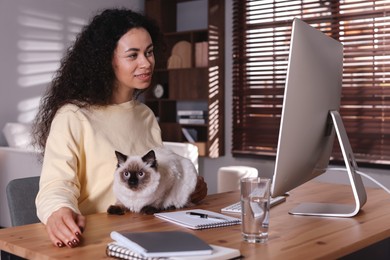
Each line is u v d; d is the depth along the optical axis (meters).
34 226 1.45
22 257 1.24
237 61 5.35
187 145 4.03
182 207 1.67
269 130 5.16
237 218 1.52
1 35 4.92
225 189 4.11
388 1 4.43
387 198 1.95
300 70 1.45
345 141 1.68
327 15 4.75
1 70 4.93
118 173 1.52
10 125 4.69
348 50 4.62
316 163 1.75
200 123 5.48
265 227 1.27
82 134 1.72
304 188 2.18
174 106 6.03
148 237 1.16
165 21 5.88
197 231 1.38
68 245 1.22
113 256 1.14
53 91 1.84
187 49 5.69
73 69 1.81
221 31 5.41
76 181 1.63
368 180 4.53
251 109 5.29
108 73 1.79
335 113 1.70
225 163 5.52
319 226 1.47
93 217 1.53
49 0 5.27
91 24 1.83
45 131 1.85
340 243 1.28
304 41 1.46
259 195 1.26
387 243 1.62
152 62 1.79
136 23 1.77
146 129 1.94
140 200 1.54
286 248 1.22
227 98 5.46
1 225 4.43
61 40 5.38
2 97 4.95
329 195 2.00
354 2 4.57
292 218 1.58
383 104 4.44
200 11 5.78
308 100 1.52
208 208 1.71
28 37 5.12
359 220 1.56
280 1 5.04
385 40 4.44
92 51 1.78
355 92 4.59
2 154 4.32
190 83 5.55
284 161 1.48
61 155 1.64
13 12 5.00
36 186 1.81
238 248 1.21
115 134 1.79
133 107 1.89
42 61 5.23
